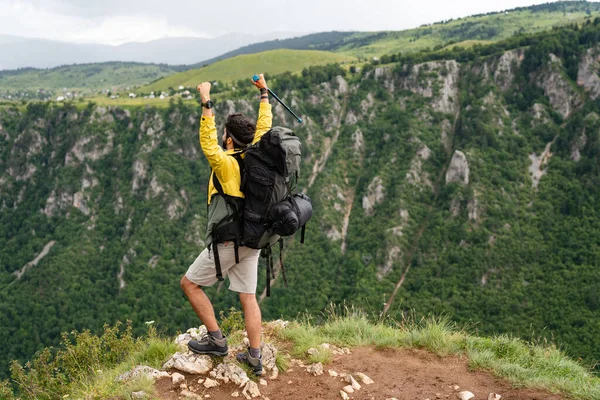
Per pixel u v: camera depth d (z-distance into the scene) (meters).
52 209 161.25
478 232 118.19
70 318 124.50
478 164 132.62
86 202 158.38
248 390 5.09
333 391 5.28
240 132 4.75
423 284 111.50
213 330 5.39
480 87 152.75
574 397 5.12
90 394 5.29
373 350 6.56
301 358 6.08
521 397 5.20
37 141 171.88
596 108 136.38
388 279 116.12
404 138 150.00
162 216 145.50
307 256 124.38
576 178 127.44
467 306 103.44
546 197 125.88
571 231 115.81
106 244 147.38
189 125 158.50
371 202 138.00
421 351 6.52
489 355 6.22
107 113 169.50
